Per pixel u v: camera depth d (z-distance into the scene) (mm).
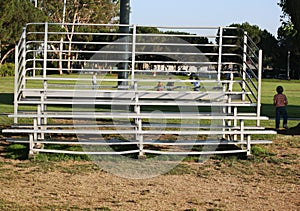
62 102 12602
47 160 11609
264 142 12383
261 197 9070
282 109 17547
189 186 9742
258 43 103875
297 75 100812
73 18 83562
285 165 11734
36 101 12789
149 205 8297
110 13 85750
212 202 8602
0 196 8648
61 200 8492
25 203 8234
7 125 16250
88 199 8602
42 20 63812
